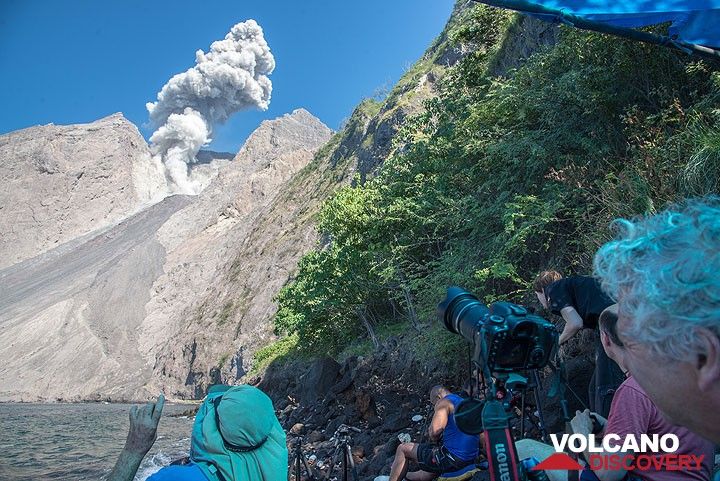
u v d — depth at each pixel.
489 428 1.57
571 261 9.11
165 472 2.02
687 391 1.19
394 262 18.31
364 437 11.35
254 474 2.05
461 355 11.91
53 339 129.50
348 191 23.22
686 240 1.18
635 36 5.38
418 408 12.20
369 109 102.50
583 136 10.16
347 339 30.20
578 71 10.25
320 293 27.72
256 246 106.56
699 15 5.43
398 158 19.30
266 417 2.13
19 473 17.06
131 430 2.14
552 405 5.73
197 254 145.25
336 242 23.94
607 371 3.57
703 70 8.48
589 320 3.79
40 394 112.06
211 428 2.09
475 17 21.33
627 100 9.72
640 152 7.66
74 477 16.27
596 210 8.64
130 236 191.25
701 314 1.10
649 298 1.18
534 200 9.34
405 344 17.39
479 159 13.28
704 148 6.28
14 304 158.25
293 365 33.19
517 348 1.56
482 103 14.01
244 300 93.44
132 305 134.62
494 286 11.88
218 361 86.81
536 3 5.16
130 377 111.62
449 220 13.11
